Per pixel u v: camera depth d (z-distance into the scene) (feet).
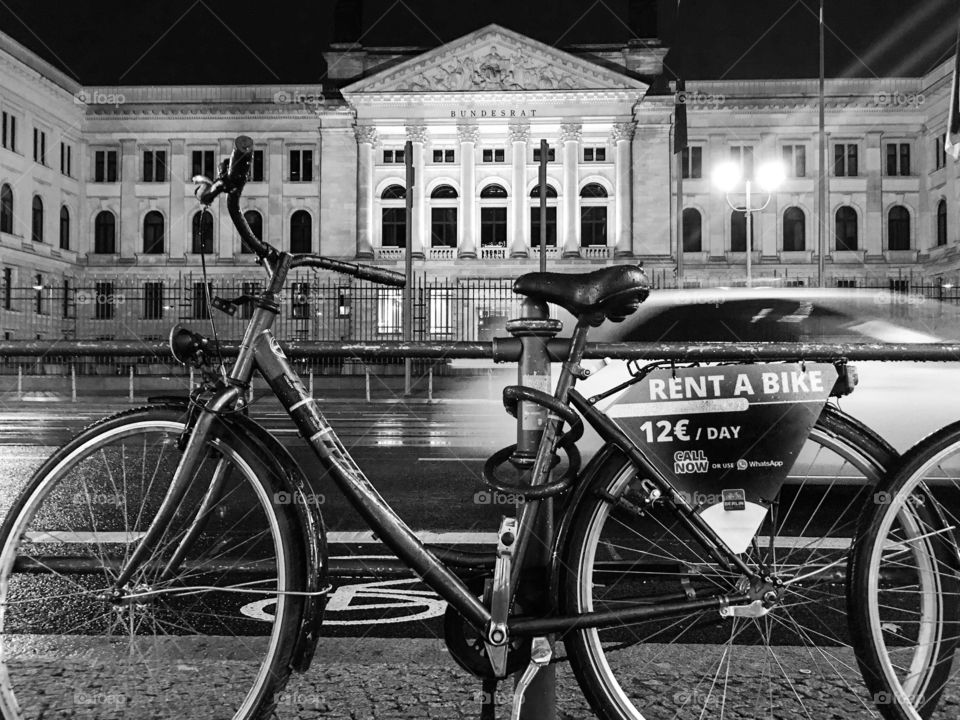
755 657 7.87
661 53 148.56
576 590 6.22
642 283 6.36
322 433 6.37
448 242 146.10
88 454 6.54
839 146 145.79
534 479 6.31
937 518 6.25
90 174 150.41
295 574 6.02
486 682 6.31
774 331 24.72
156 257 147.54
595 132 143.33
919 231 144.36
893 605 6.76
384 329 119.24
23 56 132.57
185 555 6.42
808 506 6.94
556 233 144.77
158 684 6.93
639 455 6.36
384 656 8.53
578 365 6.50
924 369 21.74
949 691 7.01
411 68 137.80
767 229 145.89
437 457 27.68
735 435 6.44
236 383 6.32
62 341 8.23
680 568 6.65
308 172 148.36
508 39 137.49
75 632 7.81
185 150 149.18
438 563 6.30
